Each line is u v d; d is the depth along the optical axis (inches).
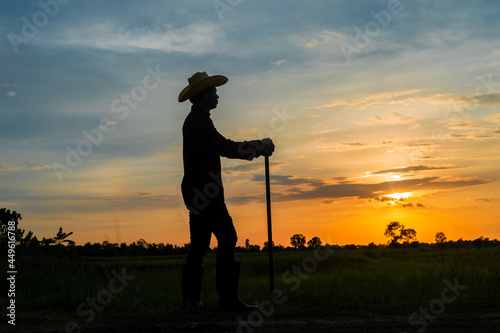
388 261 538.0
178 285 251.9
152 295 223.0
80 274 276.1
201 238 190.5
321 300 199.6
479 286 220.2
